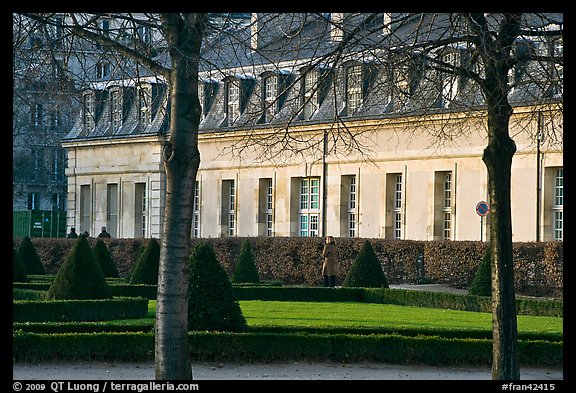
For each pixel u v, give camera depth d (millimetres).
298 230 72812
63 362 27828
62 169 106500
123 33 26344
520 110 50781
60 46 27844
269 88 68875
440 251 57625
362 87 26859
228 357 28312
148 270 50750
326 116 65250
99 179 87688
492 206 23250
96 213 88000
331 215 69750
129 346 28094
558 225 56469
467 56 26375
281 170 73250
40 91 30156
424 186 63438
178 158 21516
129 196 84438
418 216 63938
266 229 75188
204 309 29344
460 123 27797
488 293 44062
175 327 21469
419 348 28516
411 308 43656
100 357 28062
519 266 52625
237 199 76625
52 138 92375
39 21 25219
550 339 29688
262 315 38000
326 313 39312
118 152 85438
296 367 27734
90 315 35969
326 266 56750
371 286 51094
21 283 47531
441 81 24719
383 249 60875
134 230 83938
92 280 38219
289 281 66125
